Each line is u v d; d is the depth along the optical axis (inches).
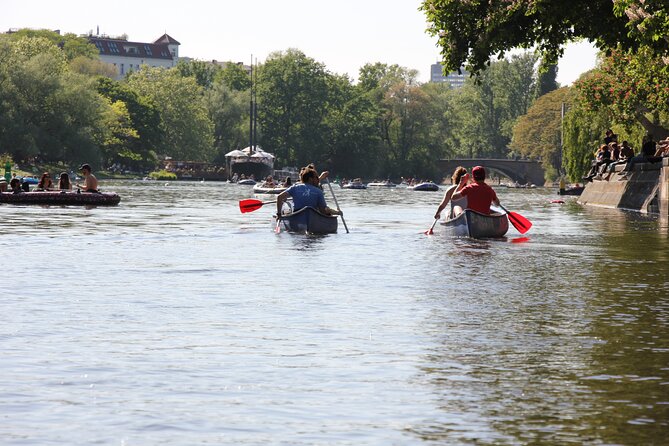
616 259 1060.5
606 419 376.2
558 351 508.4
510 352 505.7
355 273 893.2
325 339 542.0
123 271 899.4
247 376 448.5
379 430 362.6
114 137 7844.5
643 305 680.4
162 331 565.0
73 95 6604.3
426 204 3284.9
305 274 882.1
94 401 402.3
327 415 382.9
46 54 6692.9
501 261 1029.8
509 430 362.0
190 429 363.6
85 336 546.6
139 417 379.2
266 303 684.7
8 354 493.7
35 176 6284.5
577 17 2102.6
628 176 2923.2
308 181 1569.9
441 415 382.9
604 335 557.0
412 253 1129.4
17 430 361.1
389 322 601.0
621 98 3326.8
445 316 626.2
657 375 451.2
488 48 2218.3
